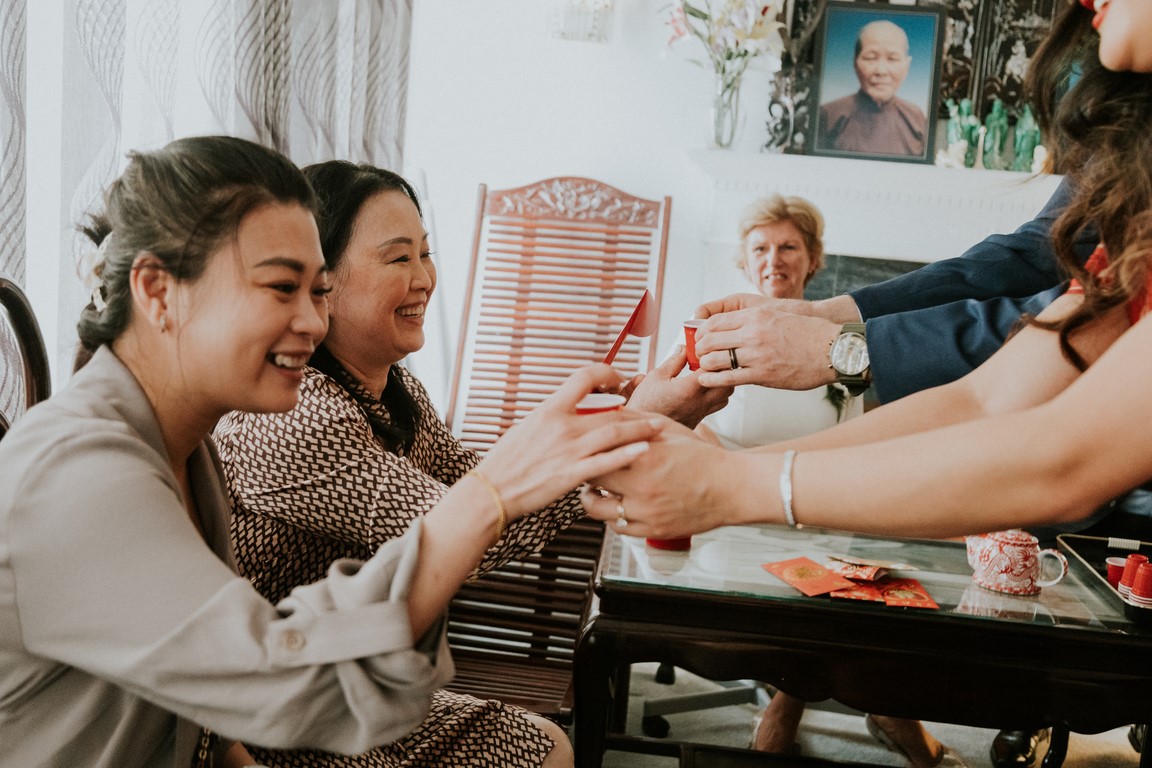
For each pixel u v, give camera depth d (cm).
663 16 385
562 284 373
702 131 388
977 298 207
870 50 378
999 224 377
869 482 98
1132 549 196
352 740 90
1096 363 94
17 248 139
